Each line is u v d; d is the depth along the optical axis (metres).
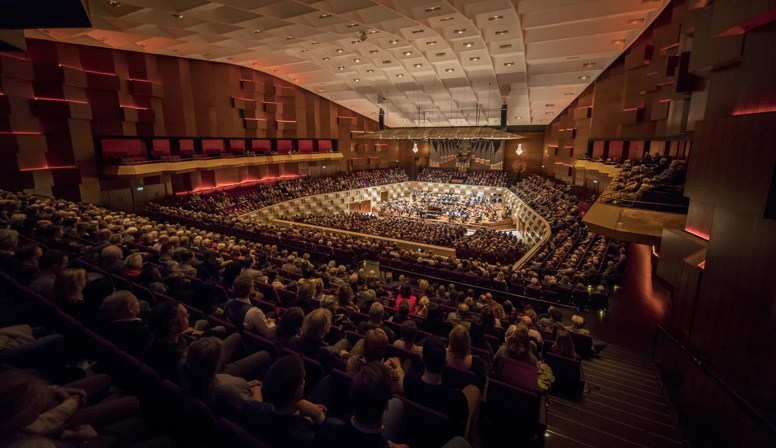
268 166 33.50
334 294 7.34
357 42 21.48
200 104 25.92
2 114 15.94
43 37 16.78
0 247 4.91
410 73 27.23
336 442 2.04
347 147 40.59
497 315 7.38
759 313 4.82
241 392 2.71
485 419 4.03
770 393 4.62
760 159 4.88
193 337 3.67
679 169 10.59
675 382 6.86
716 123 6.04
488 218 37.50
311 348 3.60
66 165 18.77
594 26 17.06
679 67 9.59
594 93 23.22
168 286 5.26
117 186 21.38
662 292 11.97
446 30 19.16
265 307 5.73
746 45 5.63
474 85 28.33
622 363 7.59
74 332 3.30
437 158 46.97
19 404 1.40
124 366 2.85
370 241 18.62
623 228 9.94
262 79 30.84
